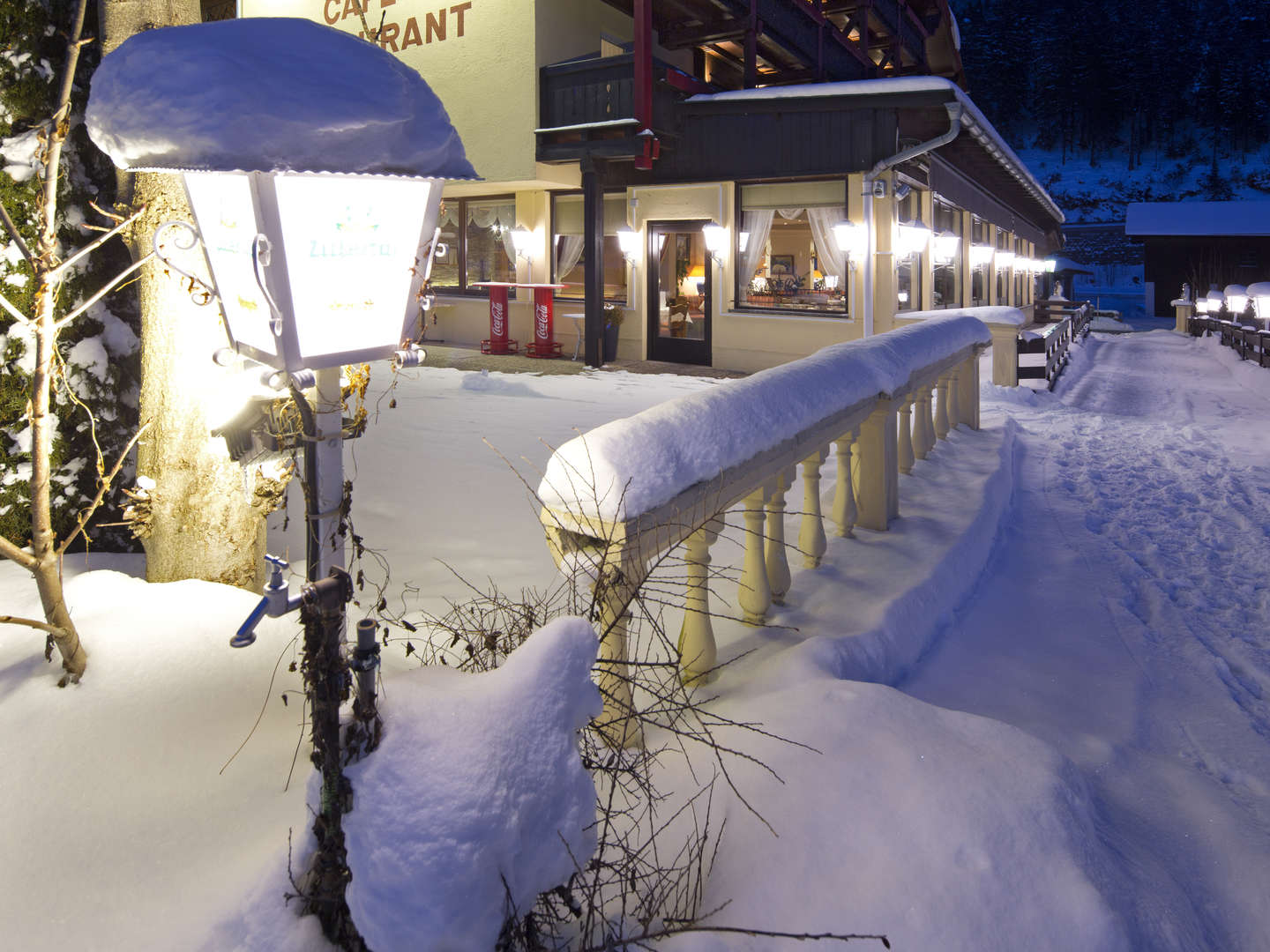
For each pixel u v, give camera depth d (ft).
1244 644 14.01
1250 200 146.00
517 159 47.03
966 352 25.18
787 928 6.57
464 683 6.26
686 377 44.11
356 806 5.51
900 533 16.60
